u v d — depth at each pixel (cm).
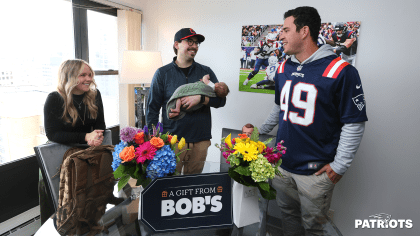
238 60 256
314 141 142
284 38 145
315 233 96
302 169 146
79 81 168
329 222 103
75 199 116
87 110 181
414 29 182
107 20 272
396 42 188
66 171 129
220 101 195
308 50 143
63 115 167
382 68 195
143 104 252
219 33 261
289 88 149
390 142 200
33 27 207
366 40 198
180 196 94
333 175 137
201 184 95
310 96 138
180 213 94
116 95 296
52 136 160
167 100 190
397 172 200
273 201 118
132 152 89
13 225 188
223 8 255
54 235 91
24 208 202
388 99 196
